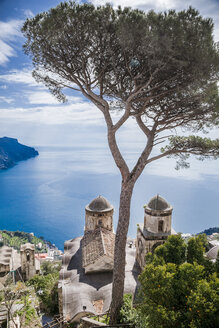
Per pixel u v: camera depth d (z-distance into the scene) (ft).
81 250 71.20
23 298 67.46
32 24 32.81
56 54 34.42
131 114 36.78
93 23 30.89
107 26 31.09
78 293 52.21
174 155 43.96
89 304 48.88
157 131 38.83
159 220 58.95
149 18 28.43
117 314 35.22
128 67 33.09
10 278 83.76
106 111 36.91
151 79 31.30
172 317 21.62
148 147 38.17
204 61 29.25
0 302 63.26
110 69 35.17
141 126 39.91
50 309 64.49
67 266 65.21
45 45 33.58
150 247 58.49
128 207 36.91
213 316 20.01
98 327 30.42
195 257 30.60
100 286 54.75
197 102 36.29
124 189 37.17
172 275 24.82
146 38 28.81
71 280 58.39
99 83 36.19
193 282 24.18
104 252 58.80
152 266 25.66
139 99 34.65
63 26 30.71
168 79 32.99
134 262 66.08
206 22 28.04
